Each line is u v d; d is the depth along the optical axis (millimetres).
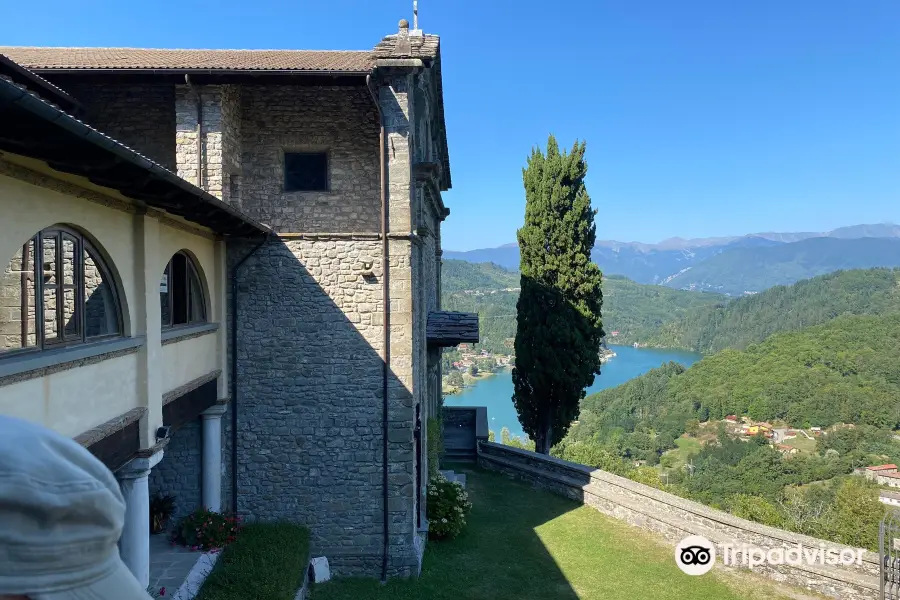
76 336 6051
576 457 27656
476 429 20219
